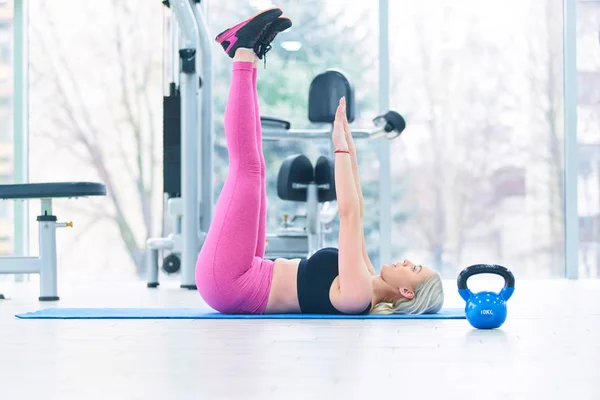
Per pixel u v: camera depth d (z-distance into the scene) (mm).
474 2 7434
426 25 7434
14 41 7559
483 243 7480
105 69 7695
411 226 7473
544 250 7492
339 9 7484
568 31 7406
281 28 3490
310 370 2039
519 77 7453
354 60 7480
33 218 7730
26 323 3303
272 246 6227
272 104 7523
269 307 3572
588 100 7547
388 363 2158
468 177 7457
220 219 3523
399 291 3508
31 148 7715
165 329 3035
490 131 7457
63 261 7723
